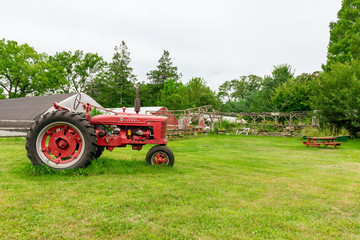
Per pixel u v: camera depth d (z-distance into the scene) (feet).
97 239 6.51
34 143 13.78
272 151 31.40
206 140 50.90
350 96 49.24
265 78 125.08
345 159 24.38
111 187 11.14
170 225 7.46
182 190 11.06
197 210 8.75
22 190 10.29
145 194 10.28
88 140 13.91
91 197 9.68
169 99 121.08
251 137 62.28
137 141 15.83
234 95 226.79
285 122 98.43
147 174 13.99
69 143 14.16
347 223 8.13
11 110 45.24
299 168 18.60
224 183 12.68
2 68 96.58
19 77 101.40
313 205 9.79
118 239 6.55
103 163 15.70
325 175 16.01
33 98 50.72
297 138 58.49
